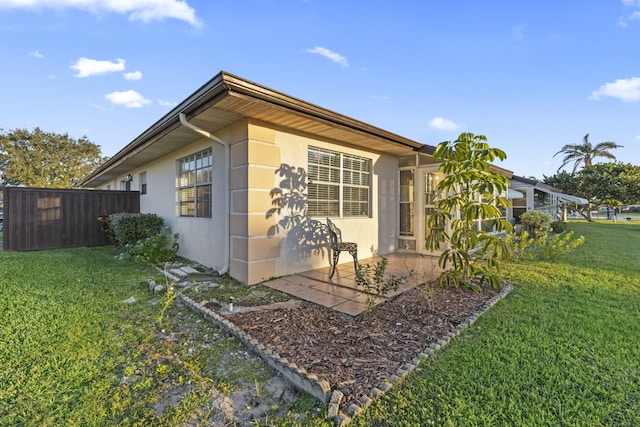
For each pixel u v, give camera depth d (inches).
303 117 174.9
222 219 204.5
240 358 96.1
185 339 108.5
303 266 207.0
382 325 116.5
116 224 281.7
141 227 285.1
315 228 215.0
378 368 85.8
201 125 191.3
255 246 179.5
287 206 197.0
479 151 147.6
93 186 625.3
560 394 75.2
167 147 258.8
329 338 105.6
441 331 110.0
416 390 77.3
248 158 175.5
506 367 87.1
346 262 238.8
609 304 138.3
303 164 207.0
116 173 427.5
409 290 162.6
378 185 268.5
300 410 72.3
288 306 140.2
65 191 339.6
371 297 150.9
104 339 106.8
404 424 66.0
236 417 70.1
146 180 346.0
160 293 159.9
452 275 162.2
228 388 80.7
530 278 185.2
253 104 152.1
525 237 248.2
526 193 559.8
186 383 82.6
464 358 92.2
